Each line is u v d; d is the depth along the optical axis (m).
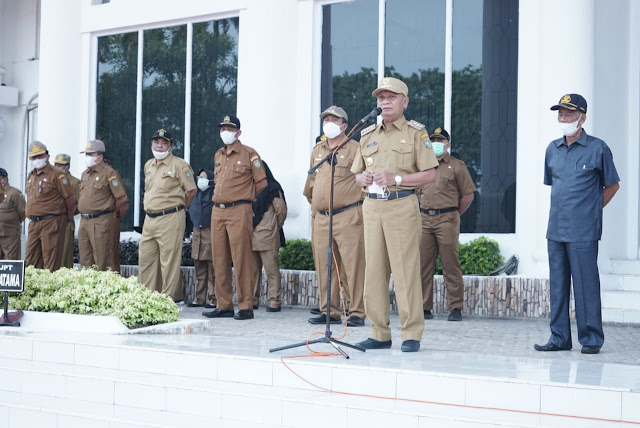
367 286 5.14
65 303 6.14
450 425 3.67
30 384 4.92
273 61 9.52
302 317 7.58
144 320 6.07
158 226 8.25
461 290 7.60
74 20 11.20
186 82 10.53
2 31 13.63
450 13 8.87
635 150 8.22
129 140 10.97
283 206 8.27
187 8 10.42
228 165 7.28
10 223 10.63
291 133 9.55
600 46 8.06
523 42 8.38
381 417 3.84
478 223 8.64
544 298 7.57
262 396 4.12
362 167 5.20
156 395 4.45
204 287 8.76
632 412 3.65
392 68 9.20
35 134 13.47
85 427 4.25
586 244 5.27
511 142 8.52
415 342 5.02
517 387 3.89
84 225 8.95
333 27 9.54
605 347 5.60
